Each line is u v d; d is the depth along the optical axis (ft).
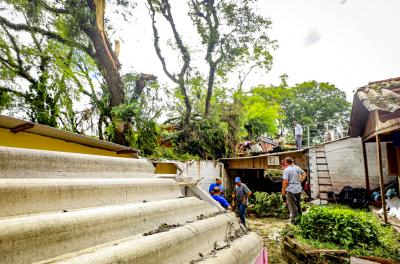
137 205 4.20
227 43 53.72
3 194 2.87
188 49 53.67
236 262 4.43
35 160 3.84
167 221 4.54
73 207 3.58
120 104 40.19
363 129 35.76
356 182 39.70
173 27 50.67
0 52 37.65
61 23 40.47
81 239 3.05
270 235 25.75
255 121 89.20
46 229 2.72
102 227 3.34
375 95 21.98
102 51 41.86
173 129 57.88
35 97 39.78
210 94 56.80
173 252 3.65
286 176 24.45
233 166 50.14
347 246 16.61
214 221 5.28
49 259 2.66
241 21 51.67
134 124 41.50
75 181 3.83
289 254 18.19
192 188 7.05
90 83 44.37
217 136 53.47
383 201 23.17
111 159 5.35
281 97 127.03
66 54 44.39
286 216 35.06
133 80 43.34
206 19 52.75
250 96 100.12
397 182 34.78
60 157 4.25
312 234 18.75
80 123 41.32
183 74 52.80
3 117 4.60
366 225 17.75
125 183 4.64
